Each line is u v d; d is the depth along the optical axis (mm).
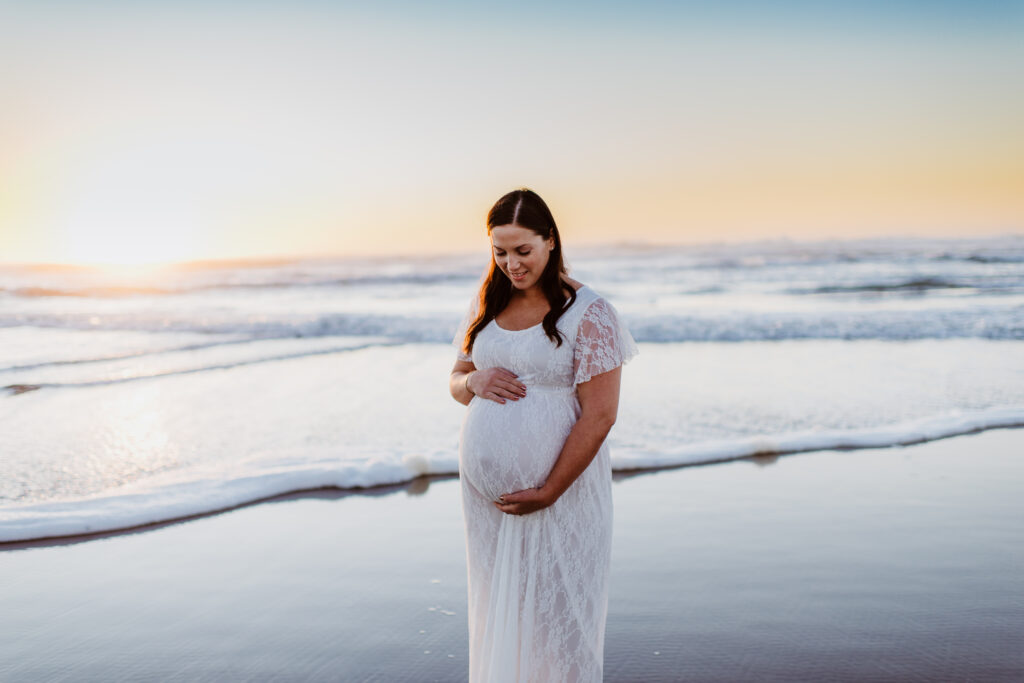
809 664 3135
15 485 5824
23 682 3084
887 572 4094
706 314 16906
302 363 12016
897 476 5844
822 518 4957
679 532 4750
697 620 3568
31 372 11172
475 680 2516
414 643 3416
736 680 3021
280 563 4344
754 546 4500
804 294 23953
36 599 3877
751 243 63188
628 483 5770
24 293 30641
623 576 4098
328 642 3426
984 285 24281
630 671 3102
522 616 2408
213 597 3896
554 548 2395
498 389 2434
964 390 9047
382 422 7816
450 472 6102
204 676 3133
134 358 12531
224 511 5262
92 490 5699
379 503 5418
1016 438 6875
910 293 22922
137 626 3582
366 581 4094
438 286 32969
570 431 2400
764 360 11617
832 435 6848
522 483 2373
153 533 4836
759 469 6090
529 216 2281
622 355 2363
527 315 2445
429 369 11375
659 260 44812
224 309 22672
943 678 3000
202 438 7234
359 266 53719
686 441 6879
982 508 5098
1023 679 2980
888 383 9578
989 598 3744
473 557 2557
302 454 6484
